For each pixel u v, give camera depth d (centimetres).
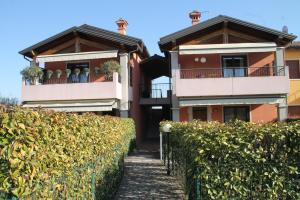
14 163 326
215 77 2447
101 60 2722
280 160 560
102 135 825
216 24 2489
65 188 514
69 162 525
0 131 324
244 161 561
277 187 557
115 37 2594
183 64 2597
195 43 2561
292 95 2675
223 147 561
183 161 851
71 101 2500
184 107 2586
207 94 2353
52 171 437
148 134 3531
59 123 475
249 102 2338
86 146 649
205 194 562
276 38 2469
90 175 703
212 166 564
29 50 2648
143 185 1221
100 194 816
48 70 2720
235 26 2527
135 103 2908
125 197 1048
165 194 1065
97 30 2681
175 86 2464
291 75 2708
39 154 387
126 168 1625
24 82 2539
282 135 556
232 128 580
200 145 573
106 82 2470
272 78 2334
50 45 2730
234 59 2600
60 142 480
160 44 2497
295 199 556
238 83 2348
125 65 2614
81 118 625
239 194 558
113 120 1077
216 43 2569
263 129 566
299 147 555
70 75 2709
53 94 2505
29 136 354
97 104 2402
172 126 1303
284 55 2558
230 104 2377
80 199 617
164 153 1712
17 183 331
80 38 2691
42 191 405
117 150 1164
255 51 2342
